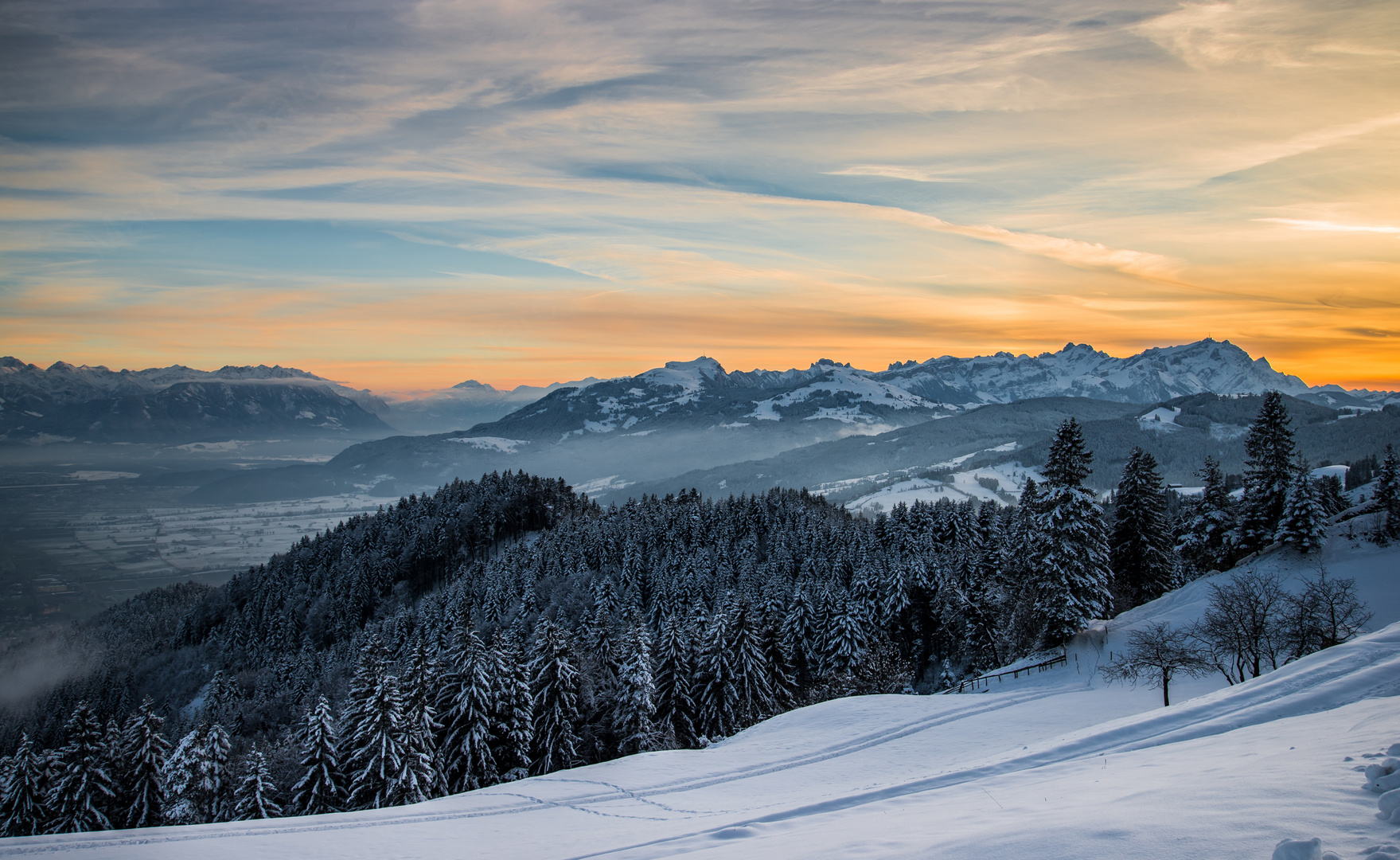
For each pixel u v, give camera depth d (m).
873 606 82.31
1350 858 8.53
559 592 110.31
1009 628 66.94
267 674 122.44
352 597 144.38
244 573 182.50
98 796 45.91
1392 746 12.23
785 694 66.06
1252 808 10.91
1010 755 22.80
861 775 34.75
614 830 27.70
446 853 24.98
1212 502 68.75
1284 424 62.72
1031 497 83.00
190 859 23.55
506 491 177.00
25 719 131.75
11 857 23.72
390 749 41.53
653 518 144.88
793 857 14.58
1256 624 35.19
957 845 12.29
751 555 118.81
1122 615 59.16
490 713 50.56
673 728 56.09
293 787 44.78
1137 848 10.29
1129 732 20.94
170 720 126.00
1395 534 54.34
